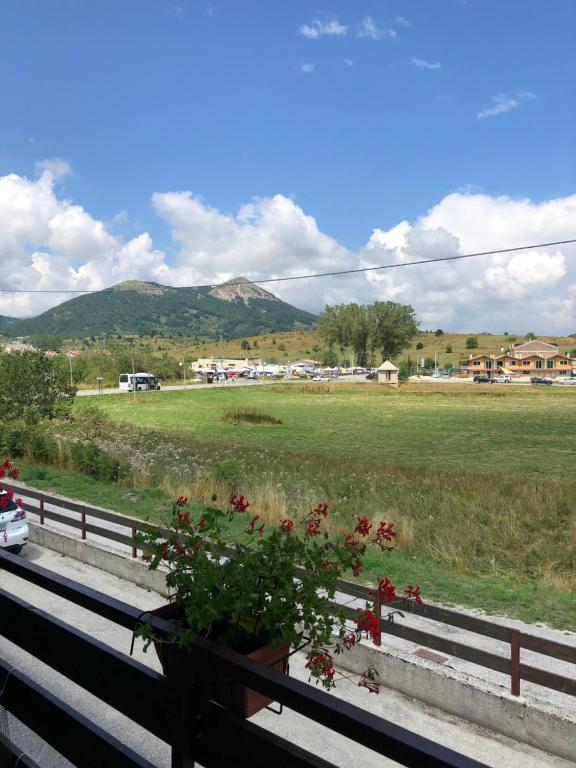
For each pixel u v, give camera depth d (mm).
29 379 35625
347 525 14664
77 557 12859
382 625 7664
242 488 18750
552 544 14125
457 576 11305
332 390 101375
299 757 1453
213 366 187750
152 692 1775
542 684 6430
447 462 30625
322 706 1396
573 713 6156
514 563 12875
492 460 31484
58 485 19703
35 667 7578
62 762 5508
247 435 41875
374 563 11484
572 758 6047
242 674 1582
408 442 38688
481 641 8344
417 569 11492
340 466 25500
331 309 173125
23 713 2117
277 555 2689
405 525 14375
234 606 2295
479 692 6691
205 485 18984
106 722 6551
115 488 19234
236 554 2693
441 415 58906
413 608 7465
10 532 12266
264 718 6707
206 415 56844
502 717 6520
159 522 14047
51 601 10141
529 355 170125
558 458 32188
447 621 7129
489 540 14391
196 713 1708
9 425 33906
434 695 7066
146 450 28938
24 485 19391
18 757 2072
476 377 141125
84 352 126625
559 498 18609
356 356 181125
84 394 82625
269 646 2377
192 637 1713
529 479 23109
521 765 6055
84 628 9133
